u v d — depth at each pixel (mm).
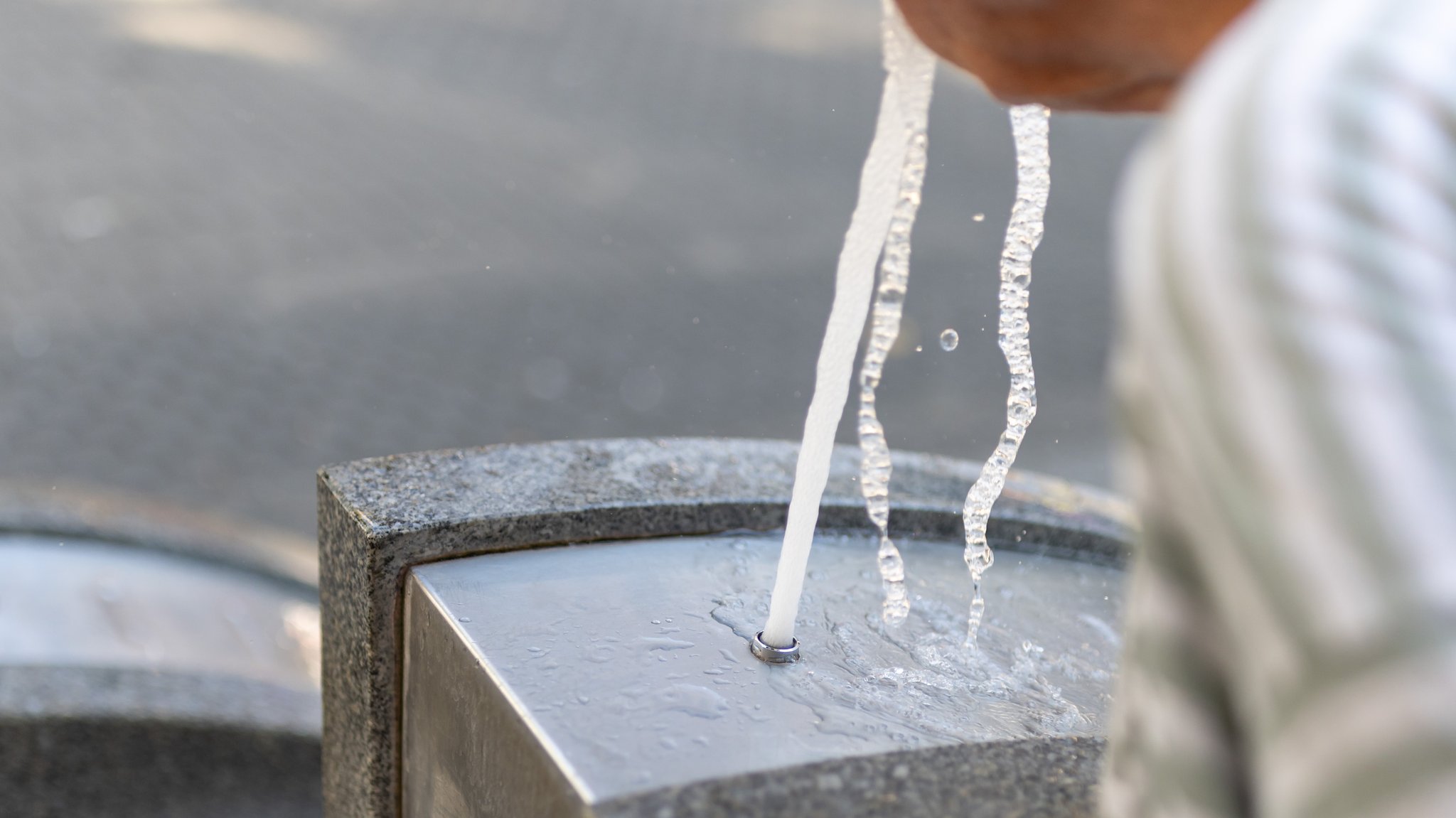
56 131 6801
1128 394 334
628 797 950
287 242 5707
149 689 2150
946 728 1213
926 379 4898
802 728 1147
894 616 1462
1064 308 5609
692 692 1179
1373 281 283
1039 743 1054
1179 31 453
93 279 5238
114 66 7992
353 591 1395
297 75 8086
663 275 5645
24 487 3695
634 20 10164
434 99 7820
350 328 5008
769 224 6289
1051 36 496
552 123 7562
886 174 1128
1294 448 274
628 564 1471
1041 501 1853
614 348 5016
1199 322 298
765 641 1294
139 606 2811
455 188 6441
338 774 1502
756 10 10898
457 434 4426
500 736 1151
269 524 3918
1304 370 278
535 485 1520
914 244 5980
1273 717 281
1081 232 6473
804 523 1254
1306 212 292
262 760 2195
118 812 2119
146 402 4453
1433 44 313
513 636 1245
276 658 2779
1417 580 255
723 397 4754
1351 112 303
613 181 6691
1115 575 1747
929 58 1085
